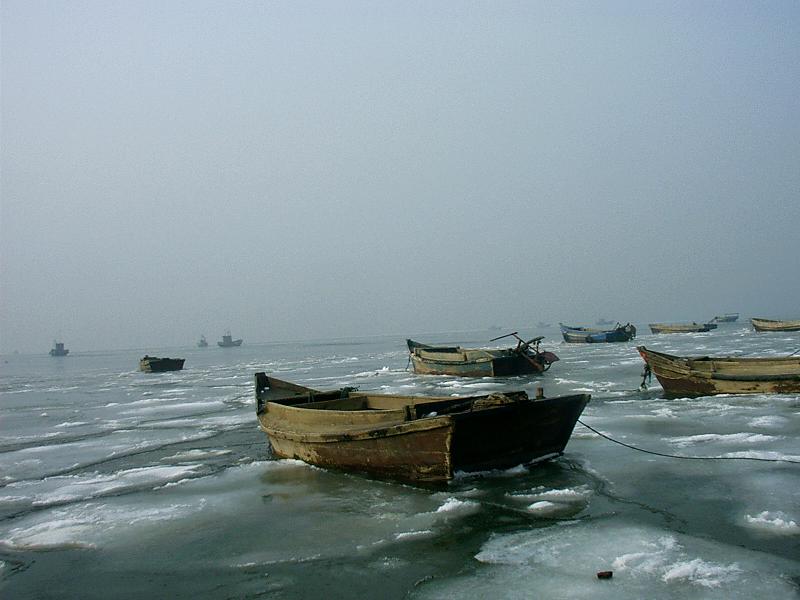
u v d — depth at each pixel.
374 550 9.13
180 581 8.54
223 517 11.23
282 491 12.66
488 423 11.81
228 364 78.50
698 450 14.26
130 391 41.56
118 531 10.79
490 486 11.83
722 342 63.41
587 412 20.41
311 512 11.12
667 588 7.39
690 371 23.73
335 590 7.93
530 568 8.16
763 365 23.00
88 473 15.70
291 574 8.51
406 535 9.59
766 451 13.83
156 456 17.45
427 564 8.52
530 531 9.51
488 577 7.97
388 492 11.98
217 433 20.81
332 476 13.55
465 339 181.75
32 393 44.53
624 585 7.52
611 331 73.94
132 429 22.84
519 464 12.84
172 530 10.70
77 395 40.78
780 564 7.93
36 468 16.73
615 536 9.13
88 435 22.05
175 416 26.08
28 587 8.62
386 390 31.16
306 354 105.62
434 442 11.57
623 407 21.25
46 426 25.20
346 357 81.81
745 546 8.57
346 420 14.18
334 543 9.54
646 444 15.09
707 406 20.50
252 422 22.81
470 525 9.88
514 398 12.30
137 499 12.80
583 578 7.77
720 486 11.41
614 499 10.91
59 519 11.69
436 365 39.62
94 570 9.12
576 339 76.81
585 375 34.22
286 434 14.91
